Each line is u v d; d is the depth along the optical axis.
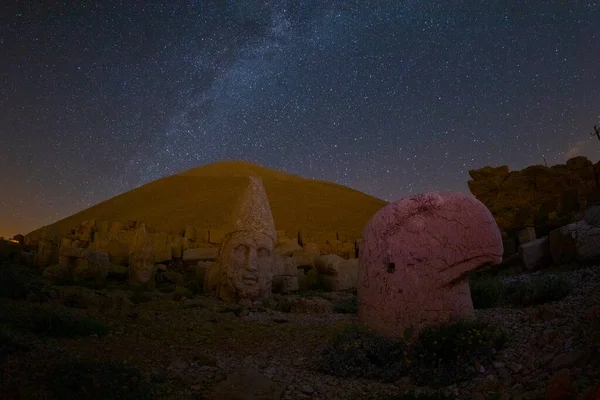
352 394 6.50
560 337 7.00
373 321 8.25
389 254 8.23
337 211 39.03
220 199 38.09
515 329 8.05
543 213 18.52
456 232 7.99
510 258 15.20
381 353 7.43
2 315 8.75
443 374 6.75
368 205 42.69
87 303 11.15
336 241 24.41
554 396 5.31
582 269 11.73
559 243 13.21
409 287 7.98
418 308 7.88
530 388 5.88
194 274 18.61
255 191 14.95
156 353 7.89
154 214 35.44
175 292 14.31
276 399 6.18
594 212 13.75
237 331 9.87
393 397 6.07
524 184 20.84
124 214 36.53
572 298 9.12
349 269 17.50
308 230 34.19
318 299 13.24
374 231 8.59
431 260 7.97
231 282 14.08
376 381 7.01
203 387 6.50
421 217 8.20
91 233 21.52
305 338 9.13
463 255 7.91
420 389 6.56
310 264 19.72
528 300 9.91
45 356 6.92
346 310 12.33
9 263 16.47
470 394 6.22
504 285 11.23
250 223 14.52
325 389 6.66
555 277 10.48
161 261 20.02
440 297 7.90
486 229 7.98
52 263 17.45
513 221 19.62
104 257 16.64
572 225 12.98
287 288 16.81
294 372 7.35
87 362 6.48
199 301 13.34
